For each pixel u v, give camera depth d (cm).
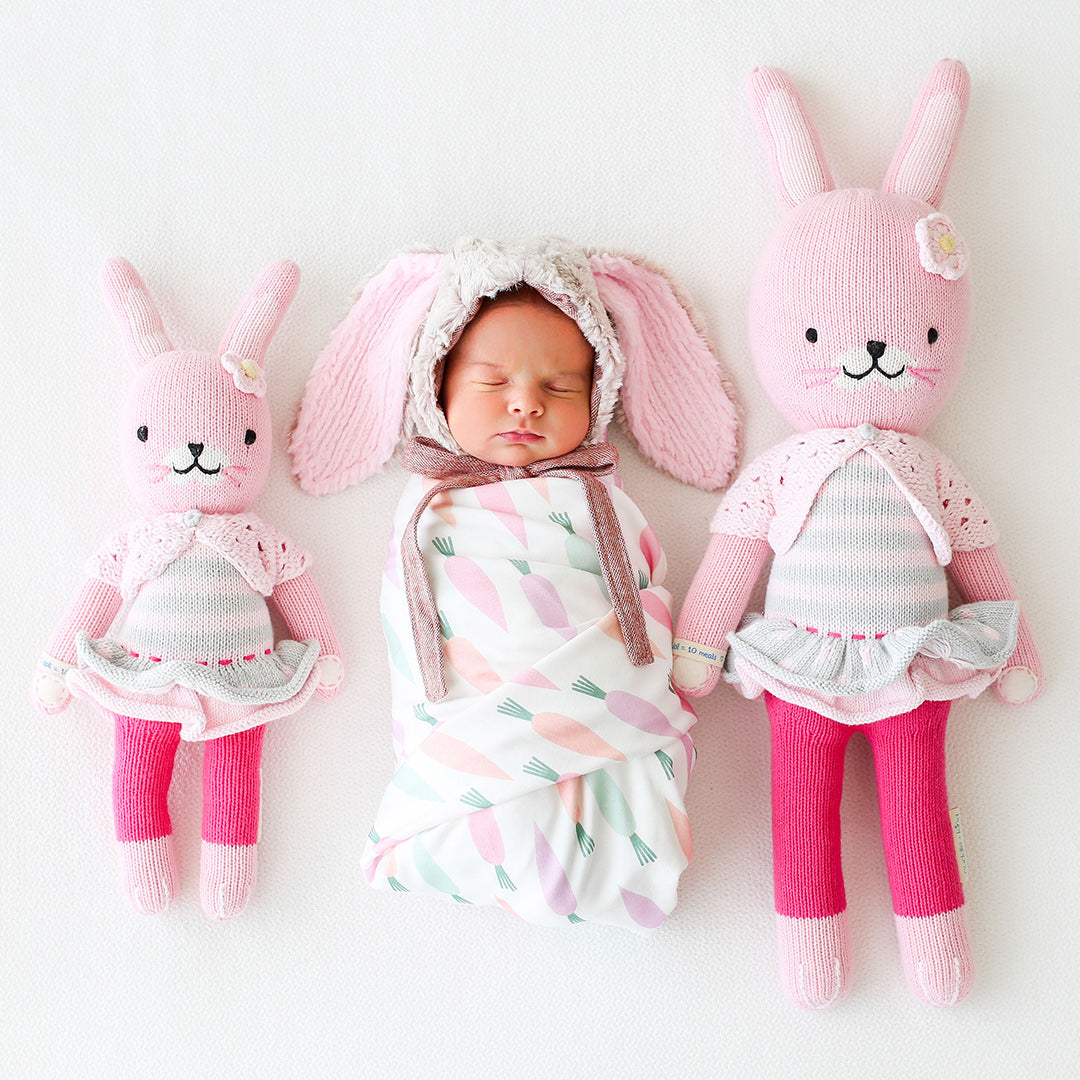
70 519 115
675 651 108
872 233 103
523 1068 109
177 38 119
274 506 116
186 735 102
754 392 118
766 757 116
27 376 116
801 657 101
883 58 119
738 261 119
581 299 104
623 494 110
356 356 115
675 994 111
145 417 104
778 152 112
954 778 115
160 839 106
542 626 100
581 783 99
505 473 107
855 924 112
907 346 103
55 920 110
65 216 117
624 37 120
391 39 119
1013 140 120
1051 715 116
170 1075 108
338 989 110
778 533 106
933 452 108
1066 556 117
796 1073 109
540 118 119
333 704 115
